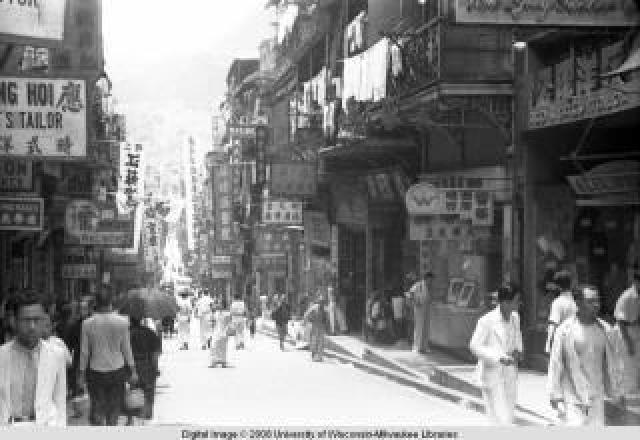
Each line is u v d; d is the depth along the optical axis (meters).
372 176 29.84
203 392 18.16
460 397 15.83
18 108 11.90
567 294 13.20
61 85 11.96
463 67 19.59
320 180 35.69
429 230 20.81
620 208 16.58
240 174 61.94
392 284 29.23
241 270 67.44
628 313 12.40
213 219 70.75
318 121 33.38
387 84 21.78
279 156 41.41
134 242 36.75
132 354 12.63
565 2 13.48
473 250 21.34
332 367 24.09
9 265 22.62
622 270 16.48
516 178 19.41
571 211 18.17
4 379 6.82
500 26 13.60
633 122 16.95
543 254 18.77
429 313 23.72
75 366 13.57
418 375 19.22
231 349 31.56
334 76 31.02
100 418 11.27
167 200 66.75
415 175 26.62
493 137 21.05
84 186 26.12
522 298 19.06
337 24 31.58
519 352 10.20
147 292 15.28
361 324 33.91
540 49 18.48
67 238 26.48
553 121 17.81
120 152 30.55
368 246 31.47
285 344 34.12
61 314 15.20
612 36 15.71
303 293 43.94
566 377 9.08
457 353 22.19
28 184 17.47
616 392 9.07
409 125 23.75
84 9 19.19
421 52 20.27
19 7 11.40
